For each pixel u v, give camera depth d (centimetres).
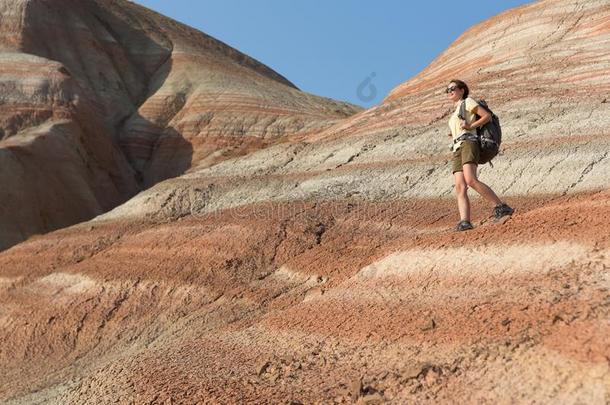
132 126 5809
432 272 656
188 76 6588
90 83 6084
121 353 1015
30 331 1178
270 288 1029
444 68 2838
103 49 6556
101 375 764
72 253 1467
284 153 1809
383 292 668
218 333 786
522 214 699
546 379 394
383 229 1141
